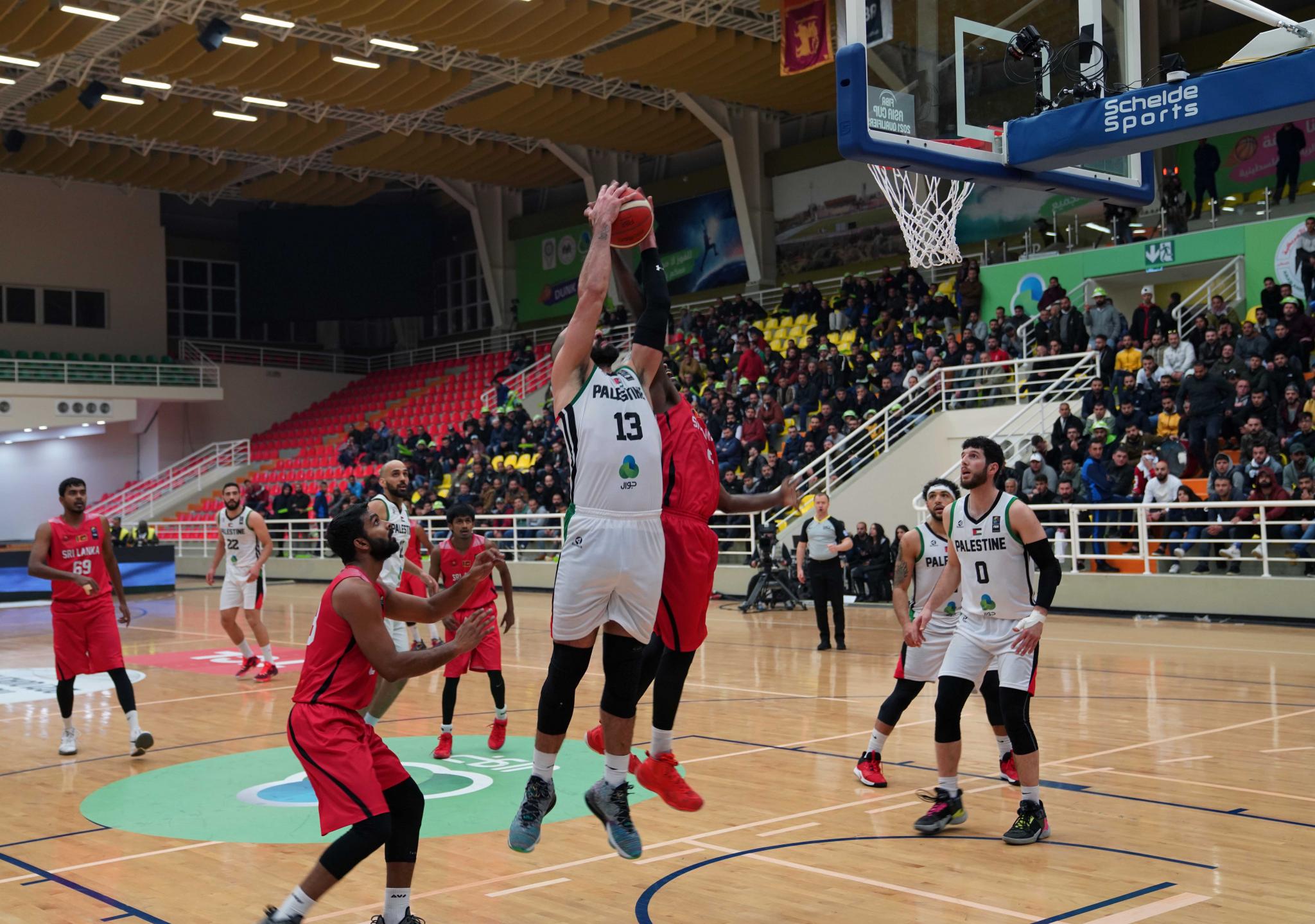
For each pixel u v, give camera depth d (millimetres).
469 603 7988
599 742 4727
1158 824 5867
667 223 31891
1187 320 19359
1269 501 13891
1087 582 15758
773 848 5617
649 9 21328
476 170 32219
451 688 7945
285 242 35344
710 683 11070
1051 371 18406
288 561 27344
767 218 29641
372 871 5414
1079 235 23641
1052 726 8516
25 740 8914
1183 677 10609
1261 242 18656
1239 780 6789
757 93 25438
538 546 22719
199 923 4695
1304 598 13922
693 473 4344
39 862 5605
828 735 8477
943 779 5891
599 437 4008
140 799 6910
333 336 39406
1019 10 8125
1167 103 7293
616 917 4688
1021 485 16625
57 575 8016
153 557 25500
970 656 5883
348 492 26672
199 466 33250
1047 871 5145
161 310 35562
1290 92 6828
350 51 23344
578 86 26266
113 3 21359
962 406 19828
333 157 30562
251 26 22203
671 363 26469
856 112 7355
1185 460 15656
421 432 28375
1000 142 8008
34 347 33344
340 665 4293
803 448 19672
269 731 9164
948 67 7801
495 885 5137
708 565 4367
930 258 9367
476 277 37375
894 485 19328
